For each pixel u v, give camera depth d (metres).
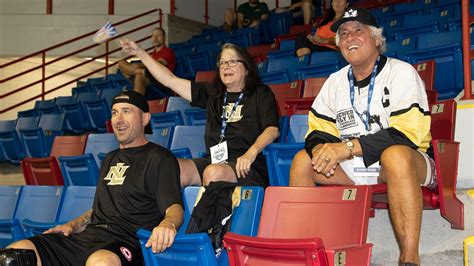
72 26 11.69
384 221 3.46
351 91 3.32
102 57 11.24
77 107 7.95
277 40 9.45
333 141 3.36
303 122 4.37
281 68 6.91
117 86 9.18
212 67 9.32
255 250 2.54
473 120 3.55
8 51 11.62
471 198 3.26
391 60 3.29
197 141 5.01
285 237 2.82
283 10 11.90
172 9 12.06
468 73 3.83
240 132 4.04
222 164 3.76
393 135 3.04
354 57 3.25
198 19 12.62
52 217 4.19
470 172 3.54
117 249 3.28
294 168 3.27
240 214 3.00
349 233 2.66
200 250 2.68
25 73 10.48
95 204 3.58
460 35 5.83
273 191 2.95
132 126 3.62
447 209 3.15
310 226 2.78
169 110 6.31
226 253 2.97
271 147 3.85
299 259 2.42
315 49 7.19
